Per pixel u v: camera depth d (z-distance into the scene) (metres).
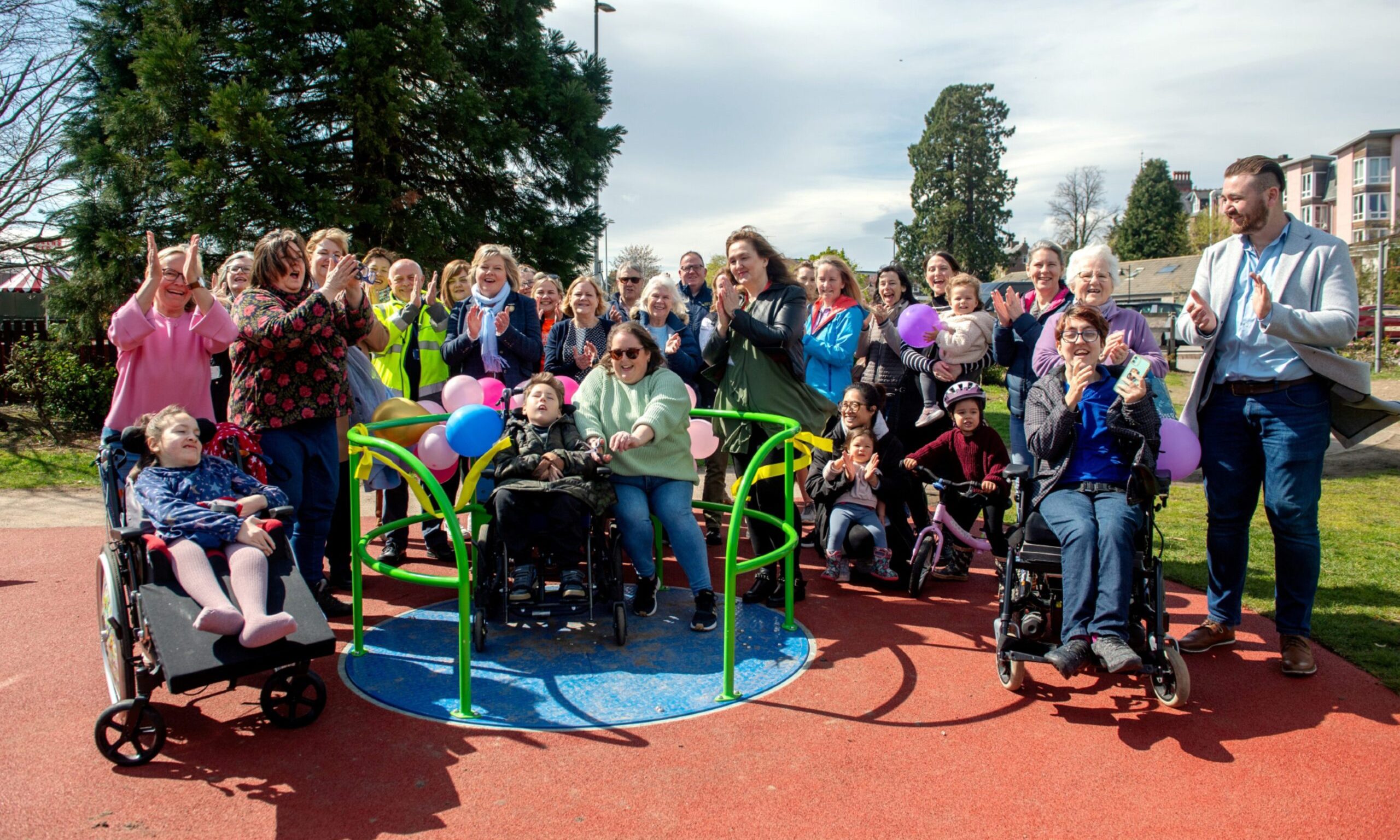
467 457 4.95
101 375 12.04
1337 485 9.01
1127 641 3.48
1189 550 6.41
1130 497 3.77
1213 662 4.23
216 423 4.13
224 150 12.55
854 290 5.71
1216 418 4.30
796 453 4.92
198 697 3.72
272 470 4.43
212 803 2.90
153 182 12.98
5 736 3.38
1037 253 5.39
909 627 4.78
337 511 5.27
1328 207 69.69
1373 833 2.77
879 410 5.64
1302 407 4.04
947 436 5.67
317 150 13.73
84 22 14.34
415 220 13.91
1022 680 3.78
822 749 3.31
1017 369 5.40
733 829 2.77
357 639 4.26
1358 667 4.16
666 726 3.50
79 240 12.99
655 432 4.25
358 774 3.10
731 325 4.73
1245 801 2.96
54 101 15.28
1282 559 4.11
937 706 3.72
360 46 13.10
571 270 16.39
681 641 4.45
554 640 4.44
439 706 3.65
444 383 6.25
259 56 13.04
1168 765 3.21
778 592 5.11
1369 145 64.31
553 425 4.44
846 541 5.46
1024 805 2.93
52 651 4.30
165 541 3.28
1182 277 58.81
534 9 16.12
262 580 3.29
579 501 4.13
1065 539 3.72
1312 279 4.08
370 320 4.72
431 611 4.93
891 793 3.00
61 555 6.24
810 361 5.77
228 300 5.60
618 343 4.40
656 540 5.37
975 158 55.41
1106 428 3.90
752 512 4.80
